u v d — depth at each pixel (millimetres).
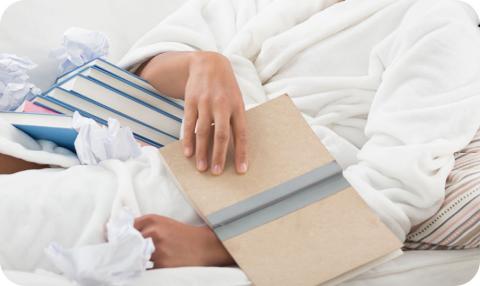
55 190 1268
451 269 1368
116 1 1960
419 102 1445
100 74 1618
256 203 1267
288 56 1693
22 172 1320
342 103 1620
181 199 1335
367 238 1232
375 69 1603
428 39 1501
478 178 1369
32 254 1251
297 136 1333
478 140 1504
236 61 1694
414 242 1422
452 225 1365
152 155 1402
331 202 1270
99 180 1302
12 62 1685
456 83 1457
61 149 1515
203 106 1354
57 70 1860
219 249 1278
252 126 1354
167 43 1739
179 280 1195
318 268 1204
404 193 1350
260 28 1741
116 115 1589
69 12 1917
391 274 1319
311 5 1783
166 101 1670
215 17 1842
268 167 1301
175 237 1260
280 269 1206
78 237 1262
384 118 1435
